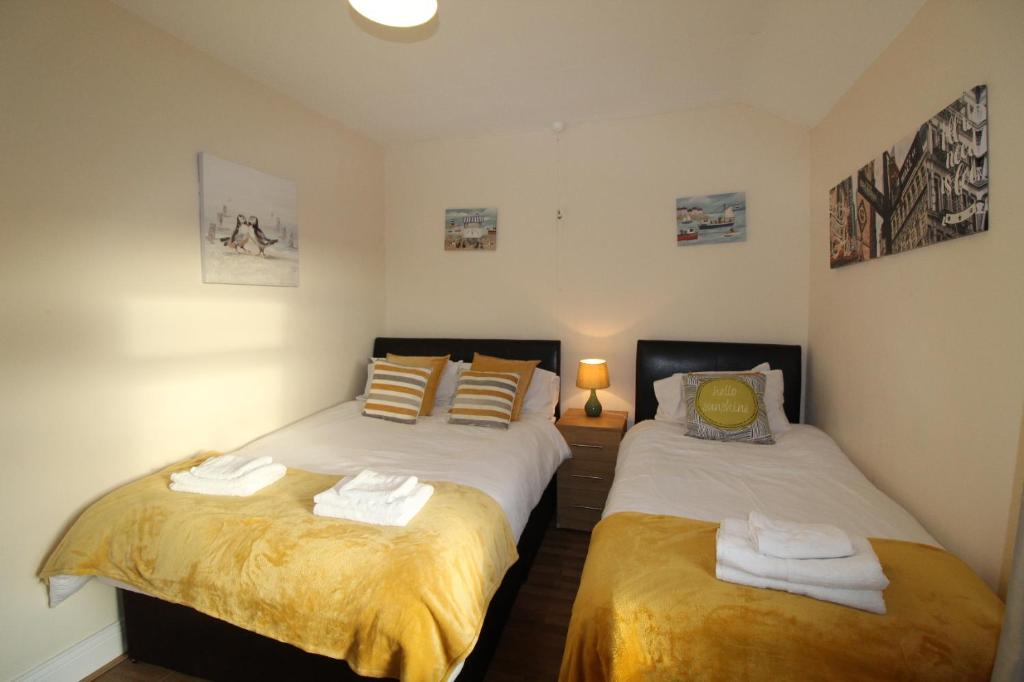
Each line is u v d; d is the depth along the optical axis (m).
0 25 1.46
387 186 3.58
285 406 2.66
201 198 2.13
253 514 1.49
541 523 2.50
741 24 2.01
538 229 3.29
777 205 2.82
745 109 2.85
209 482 1.67
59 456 1.62
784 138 2.79
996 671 0.92
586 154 3.16
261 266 2.47
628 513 1.56
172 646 1.57
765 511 1.57
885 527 1.45
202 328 2.15
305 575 1.27
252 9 1.86
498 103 2.80
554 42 2.16
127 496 1.65
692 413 2.42
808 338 2.80
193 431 2.11
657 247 3.05
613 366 3.18
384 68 2.37
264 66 2.32
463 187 3.43
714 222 2.93
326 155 2.97
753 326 2.90
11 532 1.51
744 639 1.02
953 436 1.43
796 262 2.80
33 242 1.54
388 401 2.73
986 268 1.28
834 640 0.99
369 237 3.42
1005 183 1.20
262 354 2.50
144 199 1.89
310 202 2.83
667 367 2.92
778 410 2.50
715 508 1.59
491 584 1.47
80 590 1.69
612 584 1.19
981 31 1.28
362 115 2.97
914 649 0.97
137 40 1.86
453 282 3.48
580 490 2.80
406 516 1.46
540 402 2.99
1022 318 1.16
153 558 1.44
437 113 2.94
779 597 1.10
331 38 2.09
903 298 1.72
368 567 1.26
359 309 3.32
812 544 1.16
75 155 1.66
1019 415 1.17
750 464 2.01
